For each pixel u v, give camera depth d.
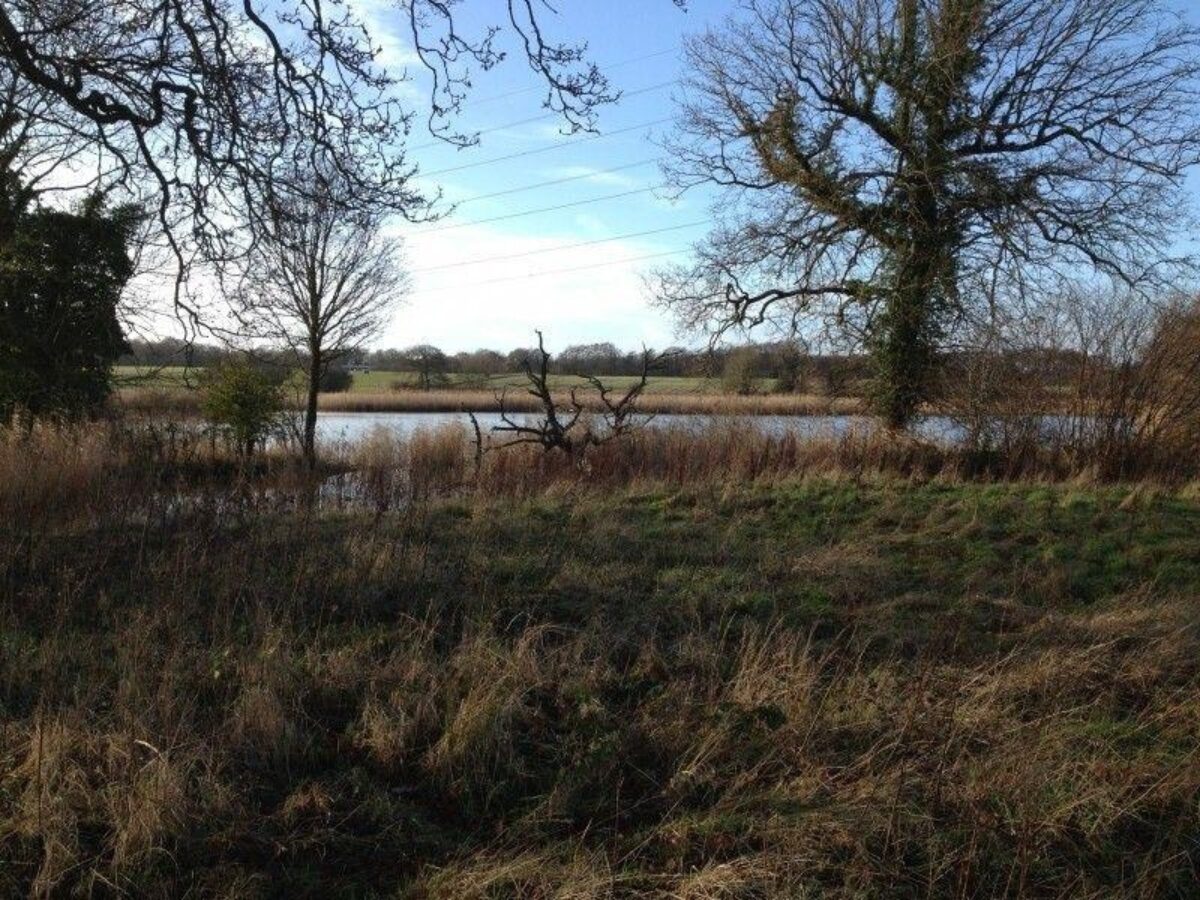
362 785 4.76
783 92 18.89
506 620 6.86
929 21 17.91
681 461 14.48
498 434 19.69
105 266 15.73
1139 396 14.70
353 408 37.62
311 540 8.28
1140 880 4.11
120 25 8.16
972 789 4.57
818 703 5.55
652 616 6.88
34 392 16.06
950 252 18.12
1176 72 17.33
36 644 6.13
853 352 19.12
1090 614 7.21
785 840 4.30
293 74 8.01
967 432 15.79
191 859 4.21
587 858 4.24
